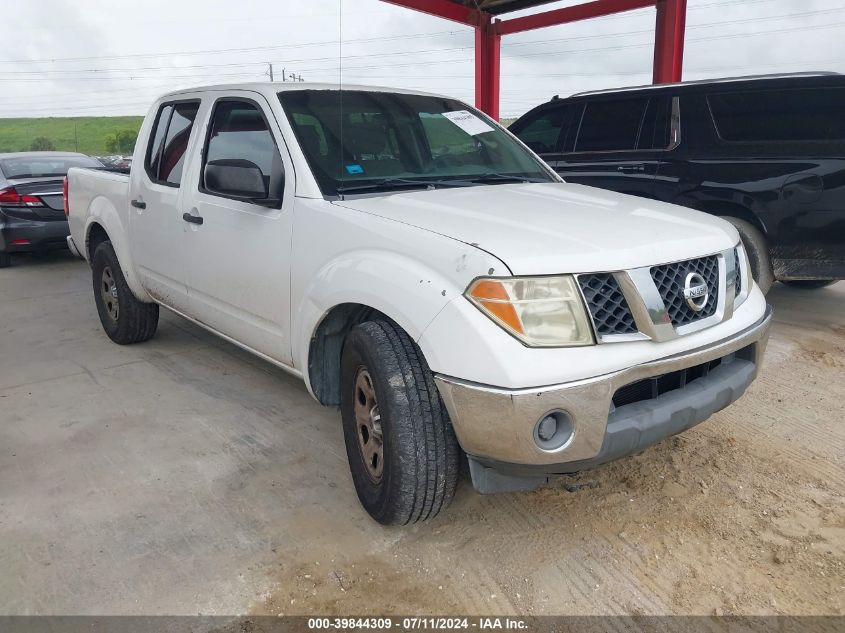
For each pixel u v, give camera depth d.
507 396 2.18
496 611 2.37
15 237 8.47
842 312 5.80
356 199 3.04
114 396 4.24
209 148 3.80
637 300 2.35
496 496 3.05
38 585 2.50
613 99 6.29
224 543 2.73
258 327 3.46
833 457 3.36
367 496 2.79
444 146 3.74
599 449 2.31
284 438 3.64
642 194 6.00
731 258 2.80
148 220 4.33
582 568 2.58
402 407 2.48
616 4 9.80
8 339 5.55
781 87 5.31
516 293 2.24
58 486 3.18
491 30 11.56
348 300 2.71
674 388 2.57
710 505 2.95
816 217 5.03
